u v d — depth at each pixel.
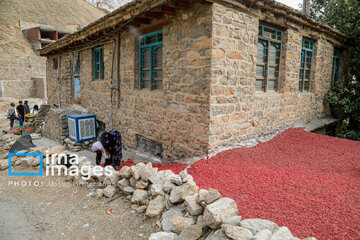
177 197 3.07
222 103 4.72
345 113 9.30
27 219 3.59
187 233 2.46
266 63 6.03
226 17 4.56
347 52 9.80
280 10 5.58
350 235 2.11
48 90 13.25
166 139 5.72
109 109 7.89
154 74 6.25
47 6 53.91
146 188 3.80
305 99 7.55
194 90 4.81
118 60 7.20
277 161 4.38
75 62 9.76
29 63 31.78
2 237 3.15
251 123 5.50
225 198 2.58
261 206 2.70
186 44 4.92
